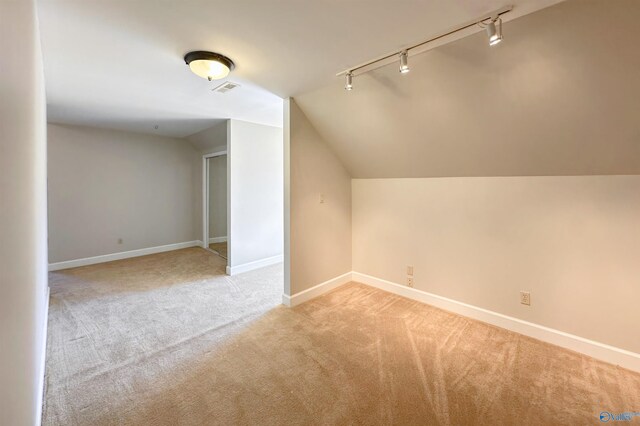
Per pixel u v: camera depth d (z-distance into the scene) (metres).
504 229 2.51
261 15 1.52
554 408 1.65
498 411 1.63
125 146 4.99
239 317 2.77
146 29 1.66
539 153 2.14
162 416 1.60
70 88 2.69
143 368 2.01
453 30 1.66
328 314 2.83
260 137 4.41
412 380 1.89
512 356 2.14
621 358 2.01
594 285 2.11
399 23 1.59
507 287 2.51
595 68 1.54
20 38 0.98
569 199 2.19
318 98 2.75
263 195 4.51
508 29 1.59
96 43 1.82
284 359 2.11
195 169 5.96
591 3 1.34
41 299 2.02
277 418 1.59
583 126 1.83
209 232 5.85
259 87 2.59
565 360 2.08
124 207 5.02
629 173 1.95
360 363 2.06
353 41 1.79
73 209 4.48
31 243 1.34
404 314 2.81
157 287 3.60
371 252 3.54
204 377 1.92
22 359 1.04
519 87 1.82
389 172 3.21
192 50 1.92
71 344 2.30
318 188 3.24
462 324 2.62
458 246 2.79
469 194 2.70
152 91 2.76
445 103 2.17
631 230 1.97
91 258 4.68
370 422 1.57
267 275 4.11
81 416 1.59
